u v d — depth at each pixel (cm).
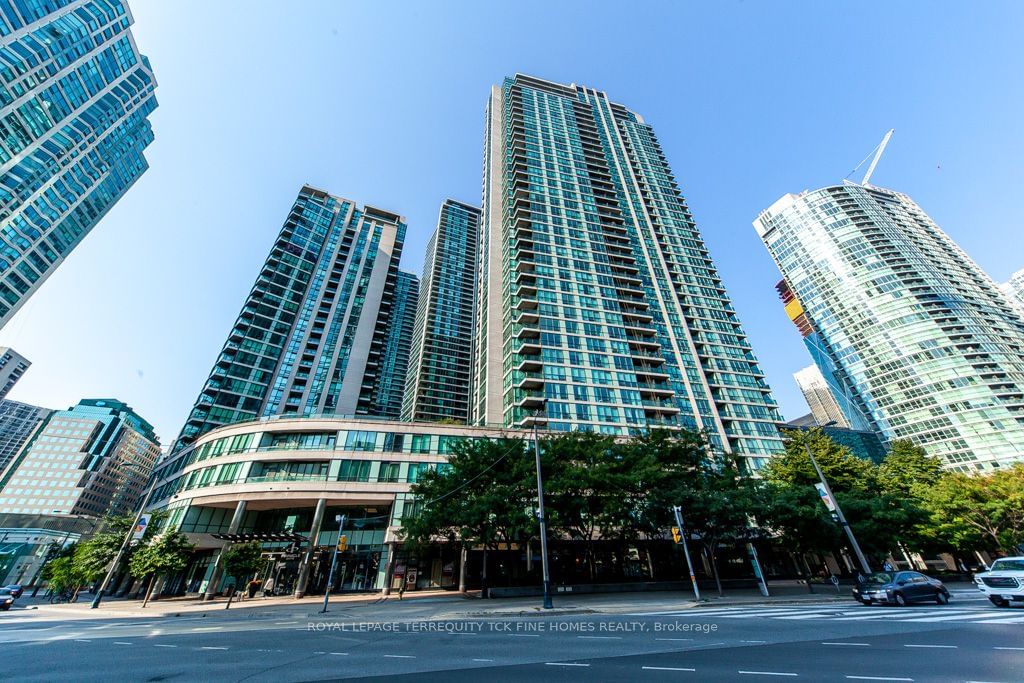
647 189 9888
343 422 4331
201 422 6750
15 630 1683
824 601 2302
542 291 6944
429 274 12412
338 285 9344
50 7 7881
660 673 815
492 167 9212
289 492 3869
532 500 2875
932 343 9988
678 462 3472
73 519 10181
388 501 4006
